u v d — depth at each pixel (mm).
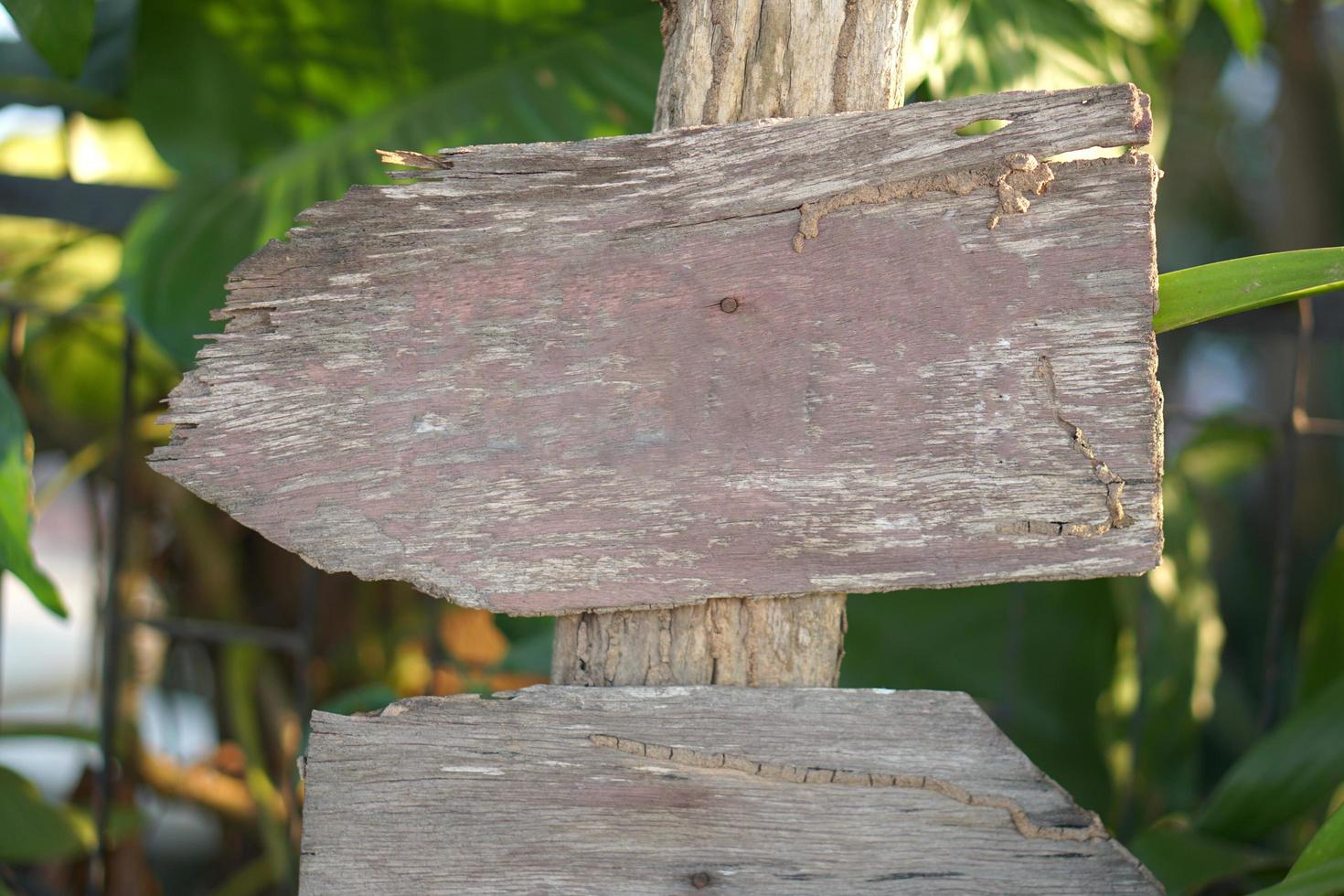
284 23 1440
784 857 1195
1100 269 1164
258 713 2059
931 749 1197
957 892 1193
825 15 1193
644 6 1459
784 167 1177
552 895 1194
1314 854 1187
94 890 1549
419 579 1185
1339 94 3301
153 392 1945
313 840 1191
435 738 1196
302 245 1180
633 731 1195
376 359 1181
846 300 1175
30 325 1771
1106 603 1648
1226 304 1174
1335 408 3236
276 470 1180
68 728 1639
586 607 1188
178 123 1469
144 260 1414
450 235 1182
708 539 1183
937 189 1171
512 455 1182
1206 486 2510
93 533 1962
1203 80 3398
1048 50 1491
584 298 1181
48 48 1354
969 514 1173
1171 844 1441
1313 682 1555
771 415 1178
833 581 1182
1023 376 1169
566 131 1450
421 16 1439
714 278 1179
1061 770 1605
